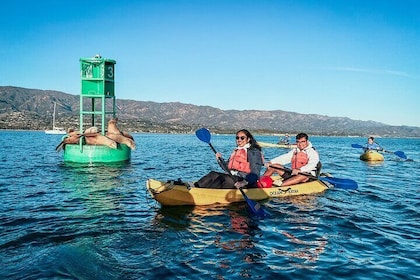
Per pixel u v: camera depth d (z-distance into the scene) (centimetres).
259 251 511
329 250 520
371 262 477
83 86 1611
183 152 2875
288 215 714
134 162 1769
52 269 416
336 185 934
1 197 859
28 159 1864
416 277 432
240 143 862
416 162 2242
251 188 848
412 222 678
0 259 449
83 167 1471
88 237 548
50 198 851
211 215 702
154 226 621
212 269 444
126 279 405
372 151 2283
